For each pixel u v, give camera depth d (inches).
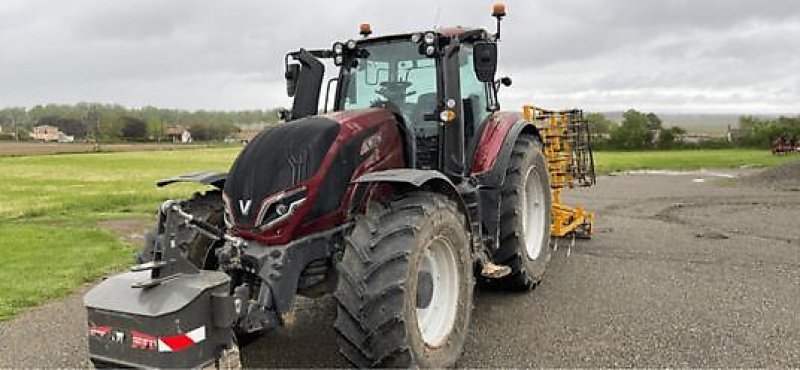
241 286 134.3
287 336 183.3
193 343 114.8
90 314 119.0
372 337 133.3
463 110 203.5
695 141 2078.0
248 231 146.1
